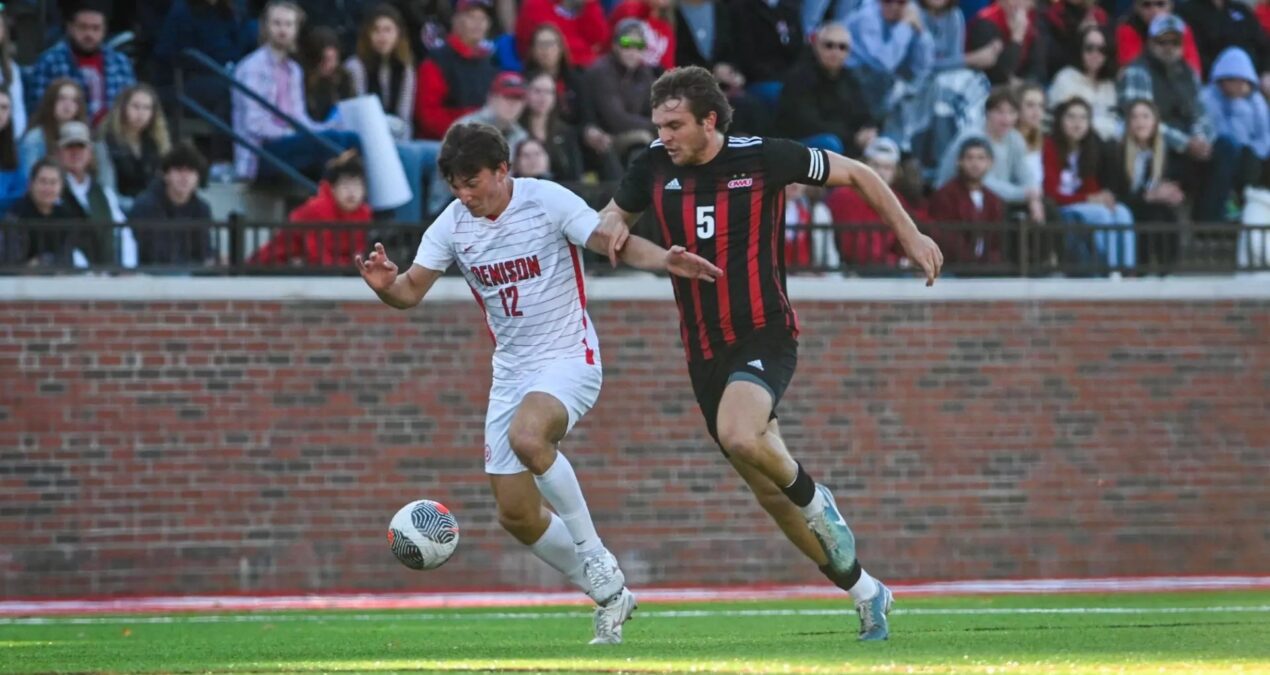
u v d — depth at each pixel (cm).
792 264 5216
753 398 2236
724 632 2838
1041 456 5253
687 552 5041
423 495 4947
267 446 4881
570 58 5541
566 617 3669
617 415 5038
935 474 5188
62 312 4800
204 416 4853
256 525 4862
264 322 4891
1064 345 5284
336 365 4925
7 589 4716
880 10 5722
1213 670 1922
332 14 5666
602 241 2362
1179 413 5344
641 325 5059
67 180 5022
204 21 5553
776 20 5809
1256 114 6169
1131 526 5294
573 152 5306
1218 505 5350
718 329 2328
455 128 2359
